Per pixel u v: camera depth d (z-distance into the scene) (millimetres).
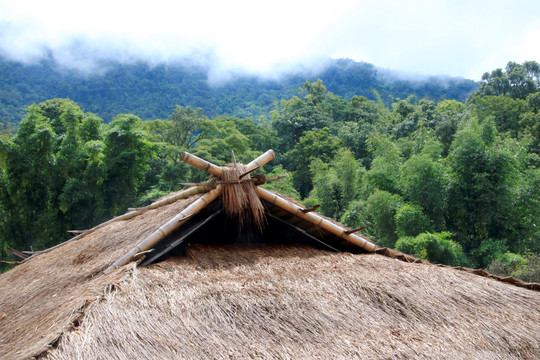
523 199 19109
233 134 45219
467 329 3949
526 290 4832
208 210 5340
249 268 4629
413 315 4047
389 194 19578
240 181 5172
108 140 26922
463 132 19844
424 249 16266
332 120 56469
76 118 26484
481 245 18516
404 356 3430
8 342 3793
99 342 3150
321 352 3367
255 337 3467
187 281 4137
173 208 6074
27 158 23969
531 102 36156
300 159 45312
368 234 21516
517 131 33969
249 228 5637
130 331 3299
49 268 6129
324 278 4449
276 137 54062
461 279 4816
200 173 35188
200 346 3279
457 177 19625
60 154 25312
